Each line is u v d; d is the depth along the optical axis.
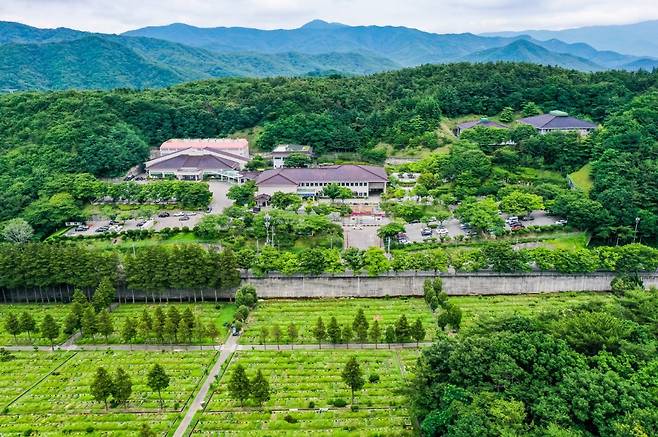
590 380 95.00
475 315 171.50
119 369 125.94
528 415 95.69
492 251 189.25
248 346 159.00
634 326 113.50
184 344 161.62
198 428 120.25
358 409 126.25
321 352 154.12
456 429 90.69
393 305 185.12
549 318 124.81
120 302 194.88
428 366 111.62
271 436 116.75
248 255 192.00
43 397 134.12
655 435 83.50
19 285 190.75
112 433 119.00
